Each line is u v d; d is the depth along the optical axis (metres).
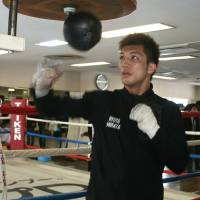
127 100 1.02
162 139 0.94
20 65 9.07
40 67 0.94
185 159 0.99
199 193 3.95
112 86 10.66
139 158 0.95
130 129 0.97
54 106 1.00
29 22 4.32
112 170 0.96
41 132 7.83
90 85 10.18
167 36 4.98
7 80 8.86
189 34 4.82
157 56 1.03
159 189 0.99
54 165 4.47
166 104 1.02
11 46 0.88
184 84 12.78
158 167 0.99
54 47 6.11
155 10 3.65
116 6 0.94
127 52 1.01
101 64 8.27
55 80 0.95
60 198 1.32
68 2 0.93
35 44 5.86
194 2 3.35
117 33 4.82
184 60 7.05
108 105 1.04
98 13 1.00
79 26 0.95
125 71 1.01
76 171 4.10
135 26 4.39
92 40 0.98
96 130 1.04
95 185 0.98
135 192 0.95
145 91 1.03
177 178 1.81
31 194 3.05
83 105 1.06
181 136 0.98
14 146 4.43
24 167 4.24
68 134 7.03
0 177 0.90
